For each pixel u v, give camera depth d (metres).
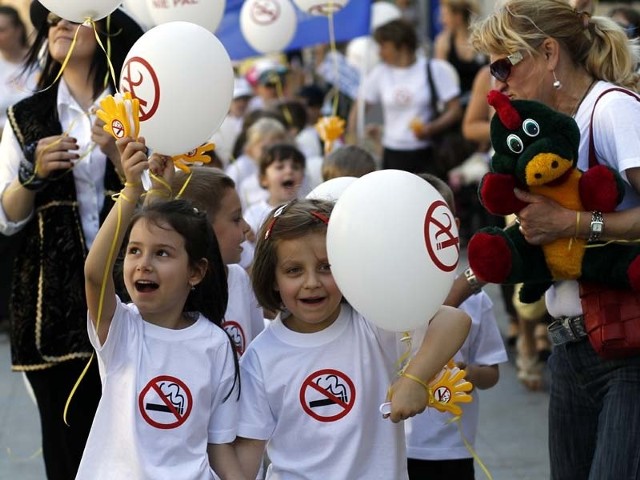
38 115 9.53
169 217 7.29
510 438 13.70
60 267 9.33
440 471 9.15
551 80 7.62
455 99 21.89
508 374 16.42
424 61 22.12
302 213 7.23
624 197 7.48
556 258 7.42
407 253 6.57
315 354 7.36
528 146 7.14
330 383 7.34
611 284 7.38
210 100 7.68
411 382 6.84
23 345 9.35
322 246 7.18
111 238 6.84
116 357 7.25
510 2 7.67
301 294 7.21
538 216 7.23
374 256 6.57
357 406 7.31
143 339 7.33
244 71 27.45
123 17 9.65
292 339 7.43
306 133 19.44
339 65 23.03
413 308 6.69
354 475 7.32
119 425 7.23
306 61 31.72
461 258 21.42
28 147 9.20
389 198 6.65
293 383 7.34
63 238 9.34
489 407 14.96
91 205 9.52
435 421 9.02
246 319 8.98
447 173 22.14
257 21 14.46
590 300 7.47
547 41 7.54
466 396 6.97
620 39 7.70
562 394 7.97
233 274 9.04
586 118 7.49
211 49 7.73
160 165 7.89
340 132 13.83
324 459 7.31
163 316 7.43
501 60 7.66
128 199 6.84
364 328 7.40
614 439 7.32
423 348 6.96
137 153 6.86
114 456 7.23
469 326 7.14
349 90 22.92
